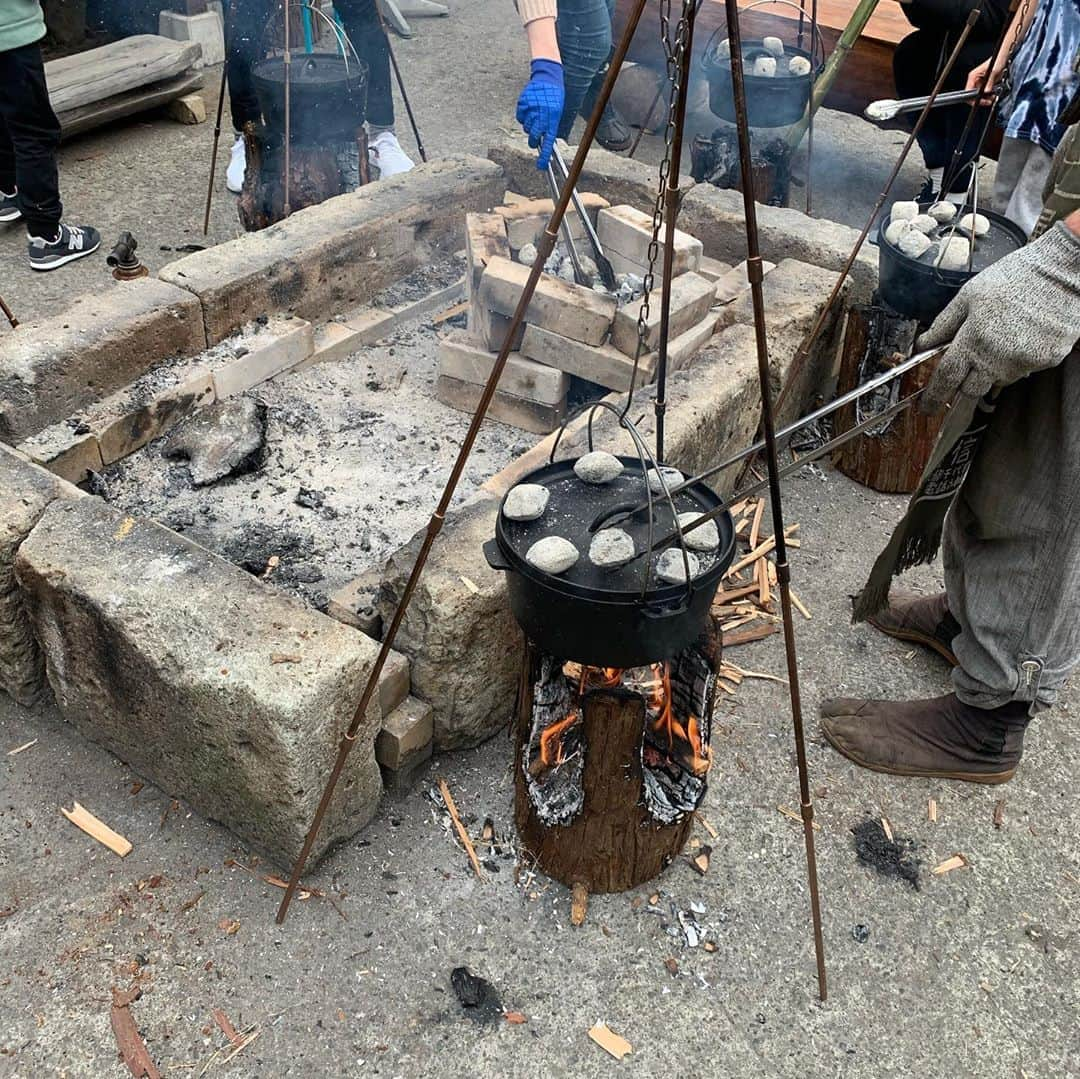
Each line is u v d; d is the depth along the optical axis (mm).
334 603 2582
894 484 3590
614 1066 2018
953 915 2314
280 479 3221
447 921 2248
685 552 1801
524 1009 2100
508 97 6719
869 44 5172
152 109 6129
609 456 2158
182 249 4809
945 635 2891
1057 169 2133
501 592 2375
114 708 2410
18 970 2115
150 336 3271
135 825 2410
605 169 4352
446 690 2432
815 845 2449
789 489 3633
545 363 3385
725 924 2273
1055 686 2389
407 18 8016
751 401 3279
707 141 4992
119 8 6695
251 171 4434
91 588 2270
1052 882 2398
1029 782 2639
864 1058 2049
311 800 2162
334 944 2189
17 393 2975
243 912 2238
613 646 1884
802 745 1994
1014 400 2184
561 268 3559
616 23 5988
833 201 5496
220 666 2109
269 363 3555
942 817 2535
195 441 3213
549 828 2242
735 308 3521
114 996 2078
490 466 3324
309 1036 2037
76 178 5395
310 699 2053
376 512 3109
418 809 2477
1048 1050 2076
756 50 4785
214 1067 1981
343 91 4027
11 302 4305
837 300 3652
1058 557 2223
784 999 2143
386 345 3896
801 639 3018
